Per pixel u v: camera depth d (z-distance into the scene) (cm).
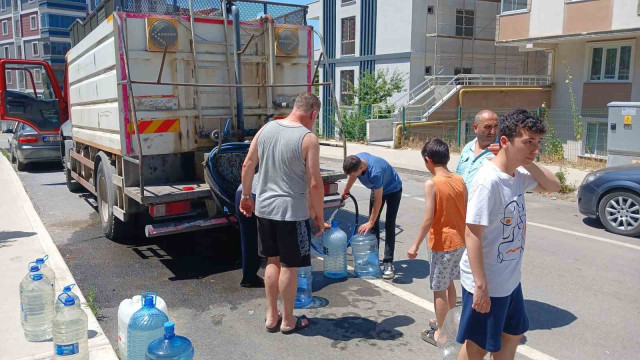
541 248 669
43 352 383
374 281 555
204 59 618
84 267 602
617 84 1755
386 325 449
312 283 550
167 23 582
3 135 2975
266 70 672
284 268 422
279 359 392
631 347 409
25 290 402
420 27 2391
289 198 412
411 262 617
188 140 619
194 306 493
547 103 2002
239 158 566
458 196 389
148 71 586
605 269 588
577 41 1866
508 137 278
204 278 568
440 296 400
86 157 848
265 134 422
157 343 318
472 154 458
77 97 848
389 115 2275
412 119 2086
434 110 2045
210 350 407
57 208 923
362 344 415
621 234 734
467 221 280
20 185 1118
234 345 415
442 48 2453
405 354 398
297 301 488
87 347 375
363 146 2016
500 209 280
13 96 1240
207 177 555
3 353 380
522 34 1866
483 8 2552
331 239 560
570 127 1891
